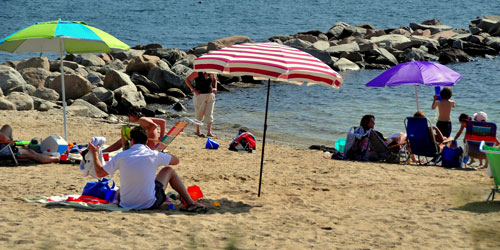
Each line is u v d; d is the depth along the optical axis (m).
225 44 62.91
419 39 64.94
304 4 166.25
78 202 11.50
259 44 12.62
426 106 35.22
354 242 9.74
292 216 11.57
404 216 11.58
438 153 18.64
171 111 35.44
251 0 185.62
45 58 44.62
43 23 15.62
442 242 9.72
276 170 17.27
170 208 11.69
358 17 129.25
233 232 10.07
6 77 35.62
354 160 19.45
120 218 10.66
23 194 12.79
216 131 28.33
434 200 13.23
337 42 66.31
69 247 8.87
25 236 9.33
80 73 43.06
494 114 32.72
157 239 9.52
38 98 33.38
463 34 69.94
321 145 24.12
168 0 192.88
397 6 149.75
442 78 19.05
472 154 17.72
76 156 17.06
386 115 32.62
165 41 93.44
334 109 34.84
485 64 55.34
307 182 15.48
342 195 13.90
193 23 124.12
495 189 12.88
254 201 13.08
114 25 122.94
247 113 33.84
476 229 9.94
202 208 11.69
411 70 19.33
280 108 35.47
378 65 56.25
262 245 9.45
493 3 142.75
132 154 11.41
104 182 12.38
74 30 15.44
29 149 16.88
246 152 20.94
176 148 21.02
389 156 19.17
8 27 122.44
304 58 12.27
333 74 12.10
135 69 44.91
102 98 35.16
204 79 24.08
